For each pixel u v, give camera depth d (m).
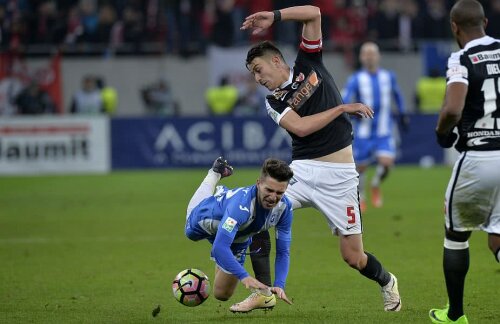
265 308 26.08
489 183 22.14
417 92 80.94
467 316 25.42
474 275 32.00
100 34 84.38
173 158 76.25
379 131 53.31
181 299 24.56
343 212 25.62
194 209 24.84
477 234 42.50
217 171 25.77
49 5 84.88
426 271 33.34
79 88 84.06
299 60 25.75
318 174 25.61
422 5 88.88
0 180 71.69
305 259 36.62
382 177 53.78
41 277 33.34
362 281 31.66
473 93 22.09
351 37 86.00
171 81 85.25
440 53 80.94
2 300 29.06
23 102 79.38
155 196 59.69
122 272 34.19
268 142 75.81
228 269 22.75
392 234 42.75
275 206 23.58
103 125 76.19
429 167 76.31
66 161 76.00
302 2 85.88
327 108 25.50
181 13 86.19
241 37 84.75
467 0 22.59
